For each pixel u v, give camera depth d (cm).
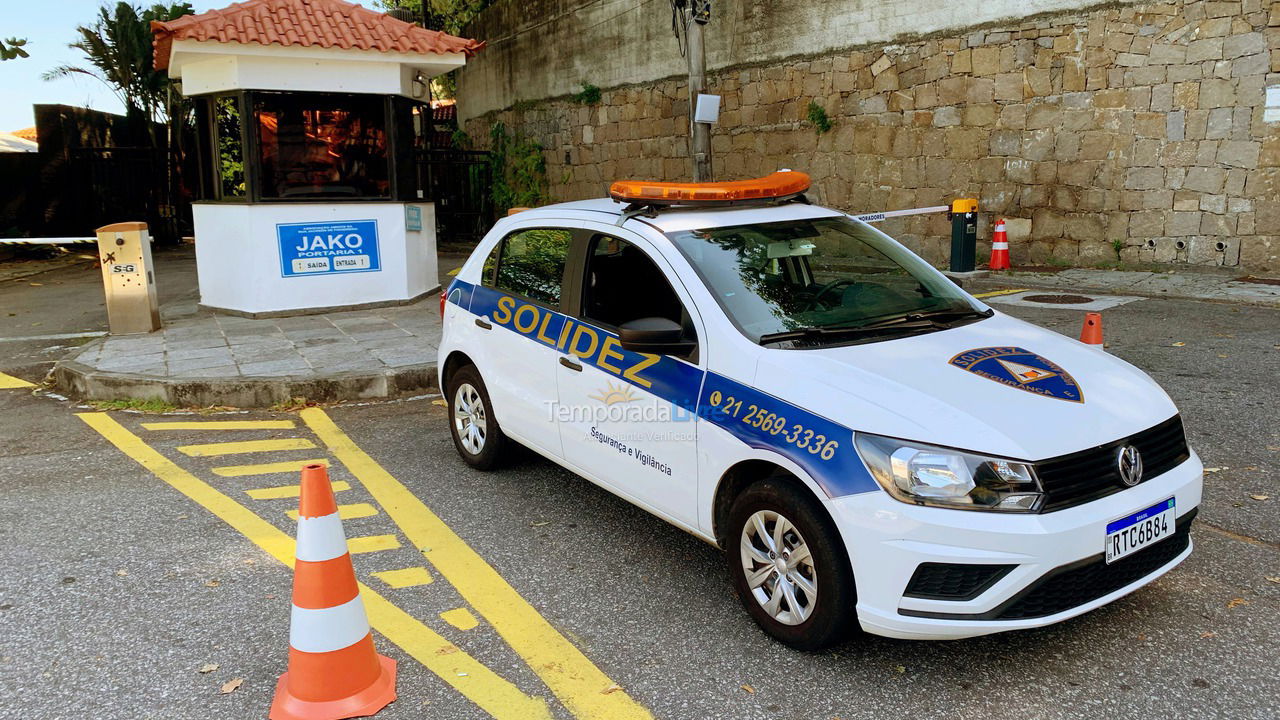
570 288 442
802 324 370
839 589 305
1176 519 317
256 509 483
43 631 354
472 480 526
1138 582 311
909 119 1364
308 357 773
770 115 1554
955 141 1317
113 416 666
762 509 330
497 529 454
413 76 1069
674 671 322
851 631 317
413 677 321
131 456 574
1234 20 1053
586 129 1961
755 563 341
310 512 293
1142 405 328
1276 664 313
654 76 1753
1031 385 324
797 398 321
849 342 360
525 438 477
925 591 288
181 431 629
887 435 295
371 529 456
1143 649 325
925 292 421
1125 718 286
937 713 292
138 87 2052
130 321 882
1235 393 622
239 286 981
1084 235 1220
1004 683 308
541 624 358
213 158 990
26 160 1803
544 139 2103
